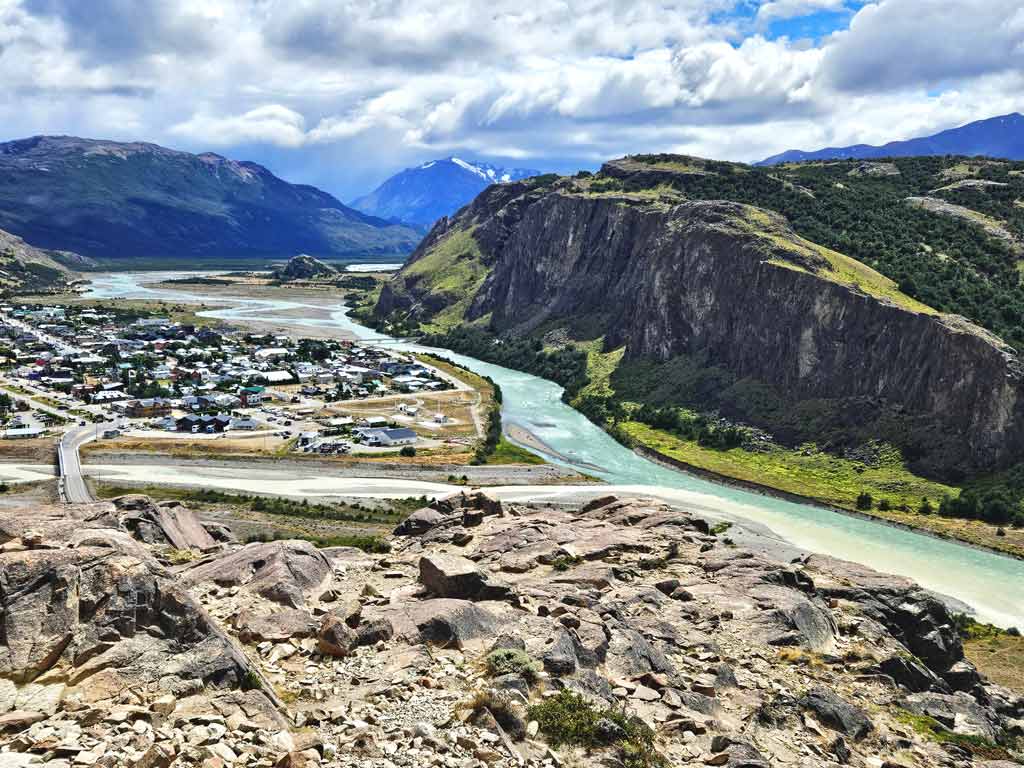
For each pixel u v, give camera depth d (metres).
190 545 38.31
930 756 24.25
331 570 33.34
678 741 21.11
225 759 16.25
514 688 21.56
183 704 18.38
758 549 91.75
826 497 123.75
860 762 22.73
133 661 19.17
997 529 109.81
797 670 28.03
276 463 132.12
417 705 20.30
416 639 24.77
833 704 25.16
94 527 25.78
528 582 33.78
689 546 42.06
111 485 116.19
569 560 37.41
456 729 19.09
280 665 22.70
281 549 32.28
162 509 39.78
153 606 20.64
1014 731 28.95
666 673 25.48
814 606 33.06
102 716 16.91
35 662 18.38
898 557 97.25
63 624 19.41
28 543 22.22
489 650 24.55
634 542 41.41
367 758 17.53
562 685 22.52
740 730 22.72
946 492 126.06
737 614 31.77
